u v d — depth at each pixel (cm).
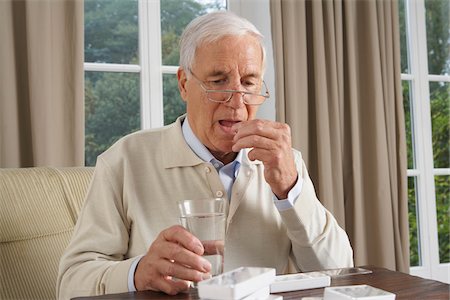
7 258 136
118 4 239
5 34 193
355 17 264
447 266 300
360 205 253
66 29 204
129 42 239
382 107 261
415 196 300
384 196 258
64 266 111
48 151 196
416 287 84
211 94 117
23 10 202
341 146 254
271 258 126
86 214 121
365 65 264
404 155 266
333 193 249
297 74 244
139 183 126
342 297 69
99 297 82
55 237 143
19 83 201
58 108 200
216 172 124
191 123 125
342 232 124
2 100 192
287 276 89
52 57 201
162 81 244
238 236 124
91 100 231
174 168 126
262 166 131
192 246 81
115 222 120
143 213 123
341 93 254
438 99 309
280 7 239
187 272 81
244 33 118
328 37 252
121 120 236
